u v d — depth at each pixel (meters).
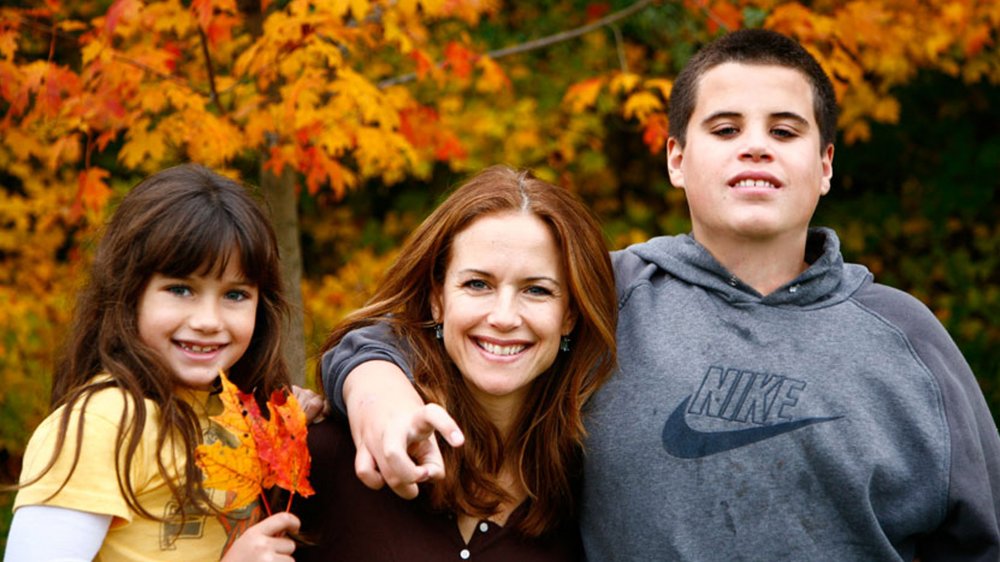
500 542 2.25
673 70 5.79
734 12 4.22
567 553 2.32
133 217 2.24
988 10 4.53
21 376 4.84
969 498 2.21
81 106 3.34
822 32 3.93
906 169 6.57
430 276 2.26
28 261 5.02
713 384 2.25
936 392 2.25
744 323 2.31
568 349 2.31
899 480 2.20
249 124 3.48
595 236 2.26
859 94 5.18
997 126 6.49
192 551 2.19
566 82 5.61
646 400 2.27
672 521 2.21
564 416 2.27
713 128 2.38
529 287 2.19
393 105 3.71
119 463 2.09
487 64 3.99
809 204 2.36
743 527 2.19
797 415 2.21
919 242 6.49
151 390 2.20
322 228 6.04
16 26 3.52
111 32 3.22
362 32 3.56
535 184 2.26
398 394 2.04
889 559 2.19
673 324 2.34
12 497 5.18
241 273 2.27
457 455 2.21
